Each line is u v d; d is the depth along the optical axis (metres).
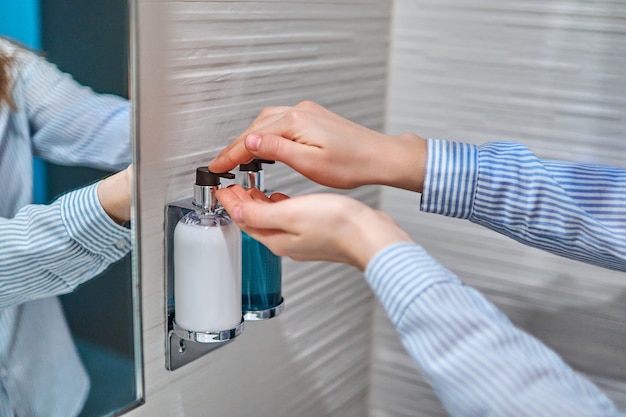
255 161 0.83
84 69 0.73
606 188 0.93
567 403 0.56
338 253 0.68
